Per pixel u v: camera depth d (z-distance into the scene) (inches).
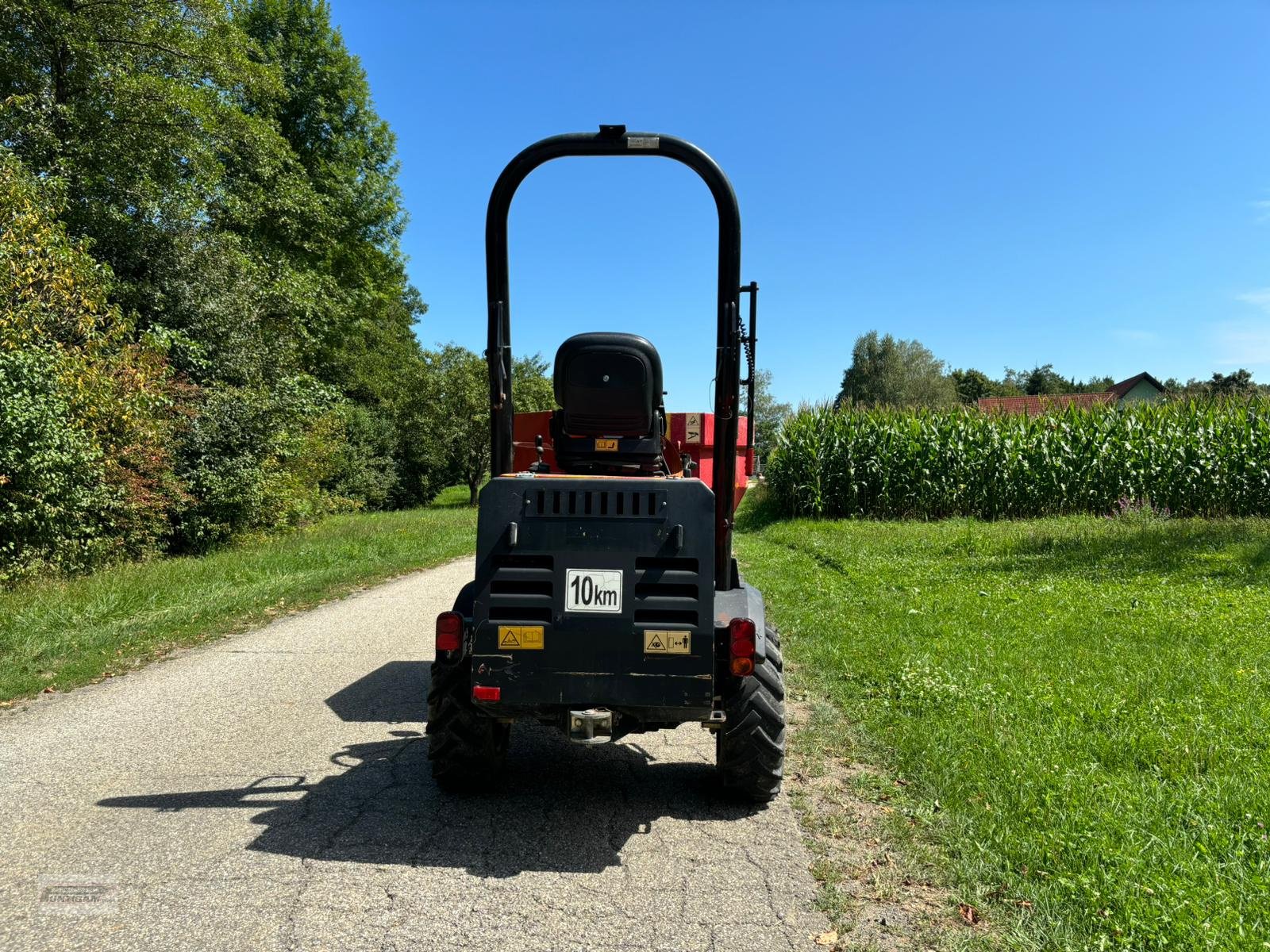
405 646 314.5
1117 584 390.6
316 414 762.8
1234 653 261.3
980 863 136.7
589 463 184.5
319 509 829.8
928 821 154.0
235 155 852.6
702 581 145.9
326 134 1203.2
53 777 179.8
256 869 138.8
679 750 209.3
